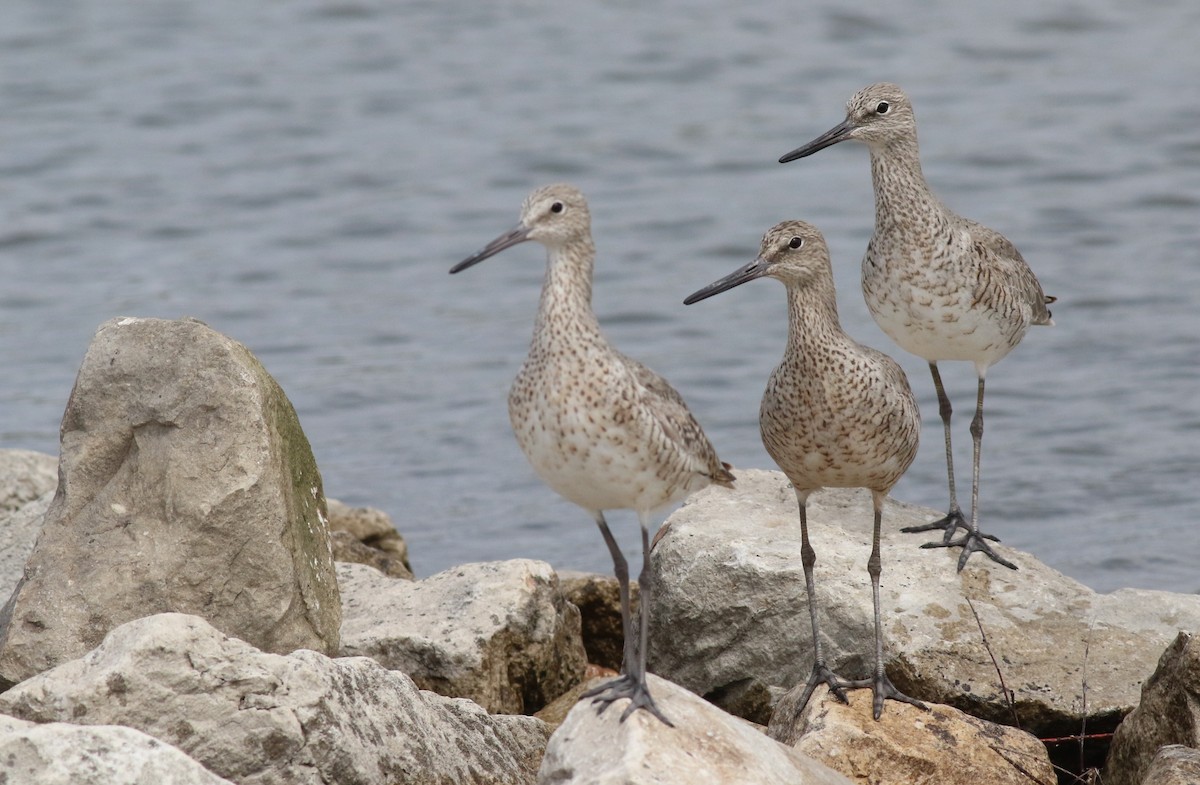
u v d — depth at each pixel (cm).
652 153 3111
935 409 2084
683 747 918
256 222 2848
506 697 1248
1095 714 1162
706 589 1273
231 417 1120
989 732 1102
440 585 1315
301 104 3375
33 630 1090
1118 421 1998
